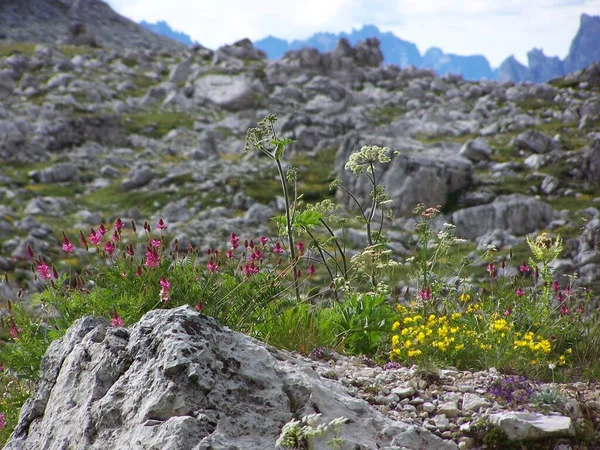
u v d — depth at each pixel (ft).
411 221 122.42
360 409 17.02
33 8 441.68
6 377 25.02
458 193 132.57
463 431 17.99
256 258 25.58
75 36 312.71
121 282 24.25
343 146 153.07
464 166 134.92
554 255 30.50
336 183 33.99
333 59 260.21
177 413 15.03
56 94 201.67
